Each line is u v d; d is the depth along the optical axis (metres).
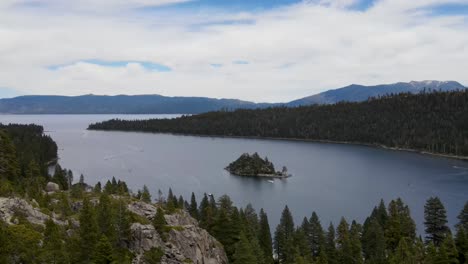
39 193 87.88
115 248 64.00
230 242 95.00
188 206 142.50
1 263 50.28
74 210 84.69
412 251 97.44
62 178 149.38
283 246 107.00
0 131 117.19
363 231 119.19
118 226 67.69
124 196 97.62
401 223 119.50
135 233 69.06
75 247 59.03
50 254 53.72
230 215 113.38
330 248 101.94
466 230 121.31
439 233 121.75
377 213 131.12
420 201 195.38
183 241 75.38
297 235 105.38
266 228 108.19
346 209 186.12
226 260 87.62
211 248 84.81
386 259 97.06
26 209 68.56
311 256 104.12
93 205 81.12
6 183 83.38
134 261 64.38
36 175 138.25
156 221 73.81
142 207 83.94
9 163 112.94
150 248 67.88
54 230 59.19
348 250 97.62
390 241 115.62
